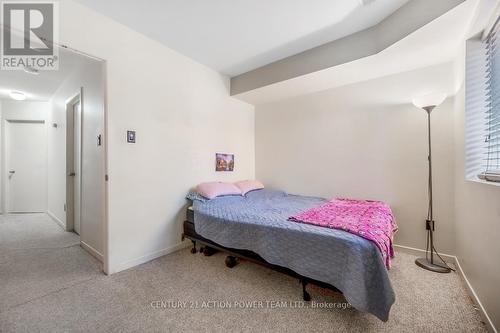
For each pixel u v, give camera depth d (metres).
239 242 1.90
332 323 1.36
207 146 2.92
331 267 1.41
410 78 2.37
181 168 2.59
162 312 1.46
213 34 2.19
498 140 1.52
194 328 1.33
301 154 3.22
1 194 4.12
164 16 1.92
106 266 1.94
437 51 1.99
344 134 2.82
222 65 2.88
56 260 2.22
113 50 1.96
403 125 2.42
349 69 2.36
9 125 4.14
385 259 1.40
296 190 3.28
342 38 2.23
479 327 1.32
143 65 2.19
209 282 1.83
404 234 2.41
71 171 3.13
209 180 2.96
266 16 1.92
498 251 1.20
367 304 1.24
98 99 2.16
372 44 2.05
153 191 2.29
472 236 1.60
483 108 1.70
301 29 2.11
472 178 1.71
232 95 3.24
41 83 3.14
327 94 2.96
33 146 4.23
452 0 1.45
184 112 2.62
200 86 2.81
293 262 1.57
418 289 1.71
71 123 3.10
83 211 2.55
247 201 2.63
